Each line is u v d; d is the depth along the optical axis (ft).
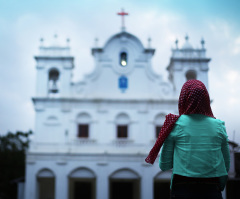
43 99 97.04
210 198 9.85
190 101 10.94
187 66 102.27
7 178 130.11
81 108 97.66
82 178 90.48
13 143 140.15
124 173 90.79
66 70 100.48
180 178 10.21
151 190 89.15
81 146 93.61
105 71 101.19
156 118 98.43
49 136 95.45
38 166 90.53
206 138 10.28
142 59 102.37
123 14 104.37
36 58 100.37
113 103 98.43
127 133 97.45
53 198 99.14
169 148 10.74
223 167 10.26
